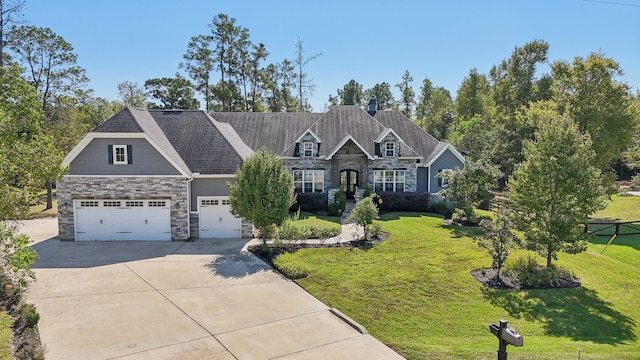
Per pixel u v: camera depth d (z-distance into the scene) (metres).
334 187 32.91
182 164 23.89
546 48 56.47
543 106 40.59
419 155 33.56
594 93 35.59
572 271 17.62
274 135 35.53
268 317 13.25
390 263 18.36
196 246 22.12
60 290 15.45
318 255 19.62
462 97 65.62
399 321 13.18
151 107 64.88
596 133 35.16
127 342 11.48
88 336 11.81
